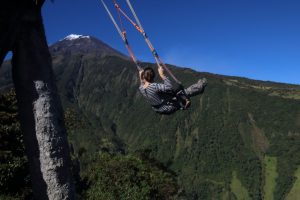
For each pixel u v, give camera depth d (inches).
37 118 184.4
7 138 592.1
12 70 188.7
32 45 185.2
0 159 546.3
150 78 173.5
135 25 173.8
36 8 185.9
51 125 185.6
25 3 182.2
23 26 183.2
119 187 805.9
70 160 192.2
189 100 170.4
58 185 185.2
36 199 188.2
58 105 191.2
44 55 188.2
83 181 920.9
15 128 597.0
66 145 191.0
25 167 559.5
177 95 170.6
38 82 184.9
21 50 183.9
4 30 177.2
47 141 184.5
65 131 193.3
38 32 187.3
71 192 189.0
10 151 557.9
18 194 546.0
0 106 634.8
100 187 813.9
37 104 184.5
